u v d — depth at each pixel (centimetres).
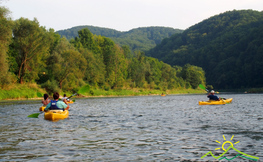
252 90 8438
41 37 4169
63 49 5197
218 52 15125
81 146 694
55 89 4297
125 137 811
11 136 820
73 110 1784
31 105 2302
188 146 694
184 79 11381
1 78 3338
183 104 2534
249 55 12156
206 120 1209
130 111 1705
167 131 915
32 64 4338
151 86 8625
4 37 3108
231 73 12231
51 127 998
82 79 5703
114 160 571
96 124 1084
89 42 6856
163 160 573
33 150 650
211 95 2450
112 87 6981
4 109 1825
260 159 580
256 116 1370
